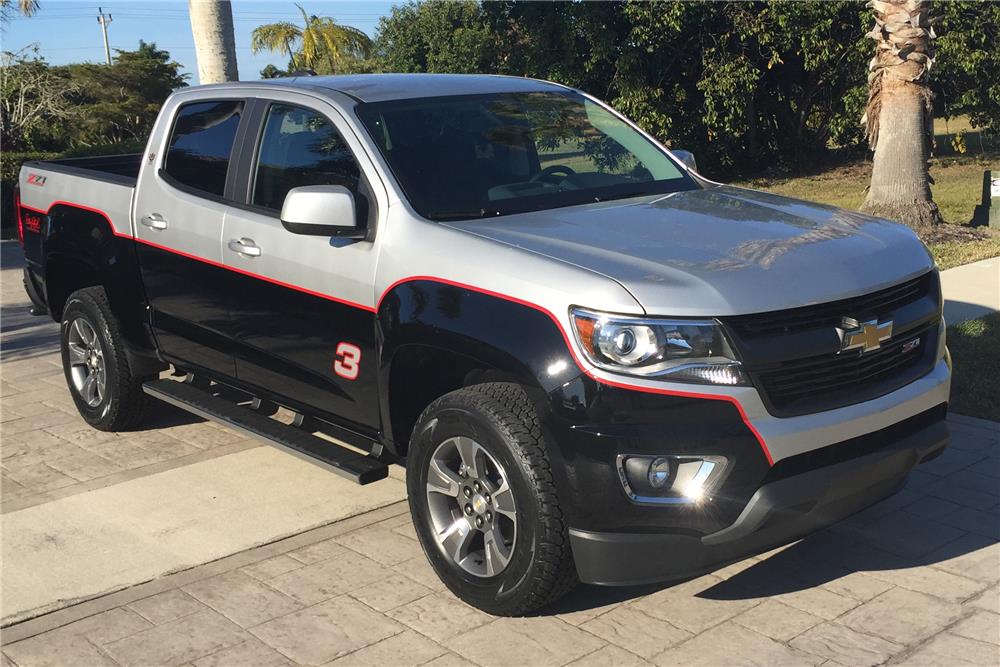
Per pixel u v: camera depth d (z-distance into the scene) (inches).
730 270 142.5
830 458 142.9
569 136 197.9
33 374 302.5
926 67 473.7
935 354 162.2
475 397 148.6
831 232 161.8
